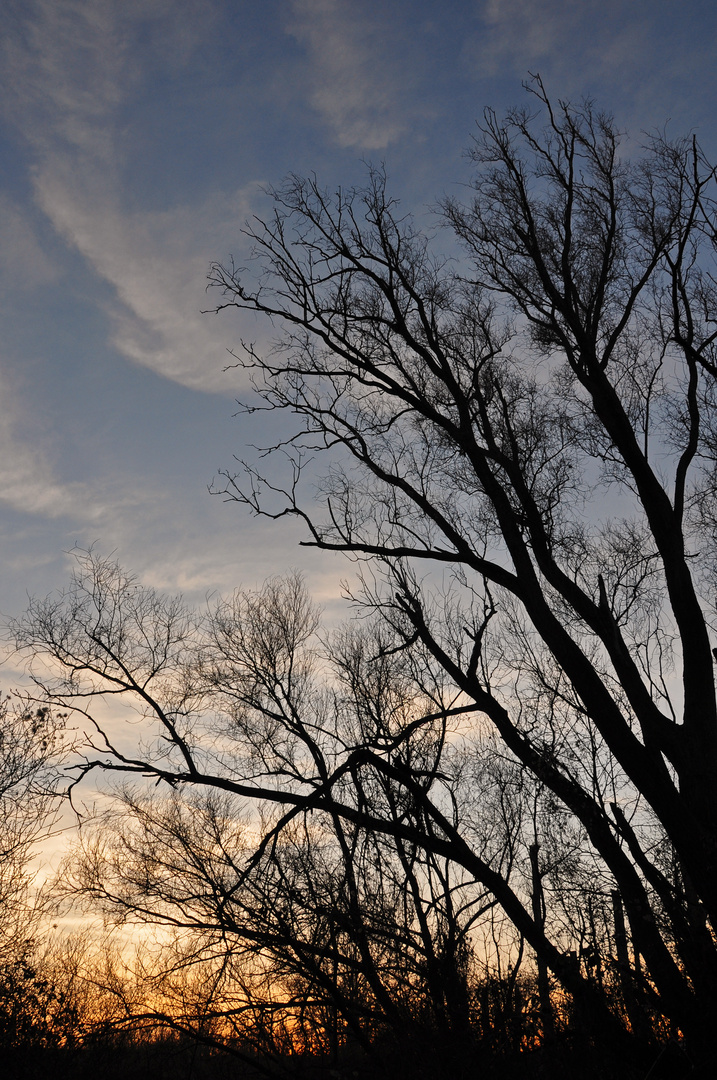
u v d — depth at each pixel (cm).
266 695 1731
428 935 1272
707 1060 987
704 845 1109
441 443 1558
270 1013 1380
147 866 1495
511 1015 1129
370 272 1521
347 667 1691
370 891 1356
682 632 1290
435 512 1475
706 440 1468
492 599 1430
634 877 1152
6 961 1653
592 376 1428
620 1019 1138
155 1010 1470
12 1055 1534
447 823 1330
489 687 1451
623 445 1390
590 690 1255
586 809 1212
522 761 1310
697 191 1374
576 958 1091
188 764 1391
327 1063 1384
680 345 1388
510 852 1407
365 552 1455
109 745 1432
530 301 1506
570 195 1438
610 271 1483
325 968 1363
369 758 1330
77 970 1684
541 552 1412
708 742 1224
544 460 1491
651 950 1098
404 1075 1156
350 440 1528
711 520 1483
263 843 1280
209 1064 1556
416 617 1453
